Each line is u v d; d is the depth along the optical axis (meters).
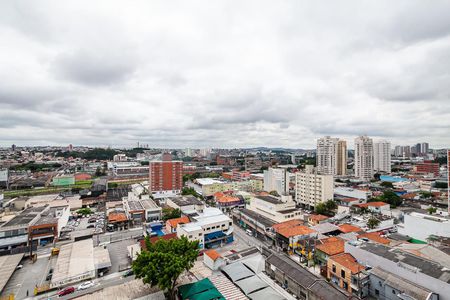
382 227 89.88
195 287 49.16
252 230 95.00
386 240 69.50
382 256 51.31
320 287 47.19
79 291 54.22
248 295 49.25
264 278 57.66
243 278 55.22
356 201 131.38
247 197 140.88
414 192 156.00
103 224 103.50
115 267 65.19
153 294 50.47
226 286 52.06
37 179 198.50
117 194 156.50
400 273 47.28
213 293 47.38
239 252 69.06
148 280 45.03
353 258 56.78
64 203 122.81
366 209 114.62
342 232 82.94
